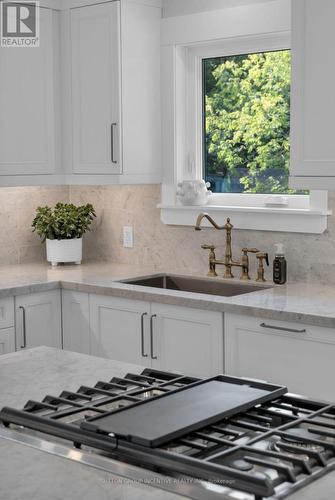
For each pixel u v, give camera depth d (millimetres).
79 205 4836
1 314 3777
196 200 4176
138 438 1492
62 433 1615
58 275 4168
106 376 2156
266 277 3963
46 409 1812
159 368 3648
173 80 4184
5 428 1713
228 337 3367
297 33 3154
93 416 1677
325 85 3107
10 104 4078
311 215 3740
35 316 3924
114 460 1491
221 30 3965
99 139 4125
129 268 4410
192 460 1402
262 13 3811
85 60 4137
